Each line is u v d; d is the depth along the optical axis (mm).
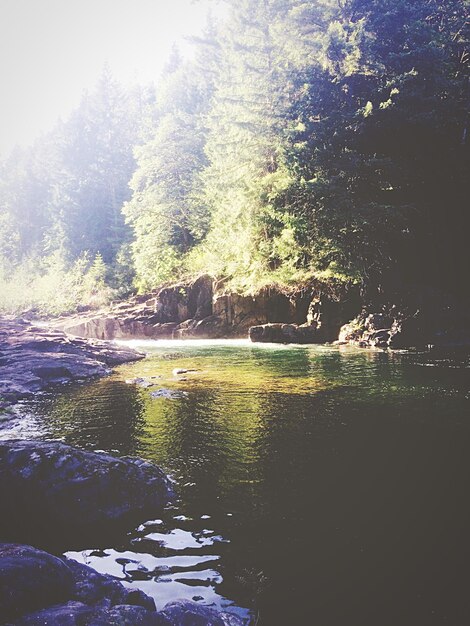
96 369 15125
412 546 4398
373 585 3830
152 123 57781
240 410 9578
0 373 13258
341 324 25172
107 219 61281
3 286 51750
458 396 10492
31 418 9188
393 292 24750
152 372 15195
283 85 28062
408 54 25188
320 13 28078
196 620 3238
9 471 5070
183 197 42906
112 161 64562
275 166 28922
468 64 28672
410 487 5695
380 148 26062
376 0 27234
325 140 24219
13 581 3070
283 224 27188
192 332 30844
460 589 3779
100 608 3104
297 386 11992
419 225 26688
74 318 39750
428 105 25203
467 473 6102
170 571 4051
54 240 64562
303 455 6859
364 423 8469
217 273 32719
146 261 42312
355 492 5570
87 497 5043
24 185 81125
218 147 34281
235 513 5094
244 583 3869
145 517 5043
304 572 4023
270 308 29078
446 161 26547
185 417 9094
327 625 3385
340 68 26391
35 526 4828
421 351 18922
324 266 26484
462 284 26453
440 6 30906
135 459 6074
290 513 5078
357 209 23156
